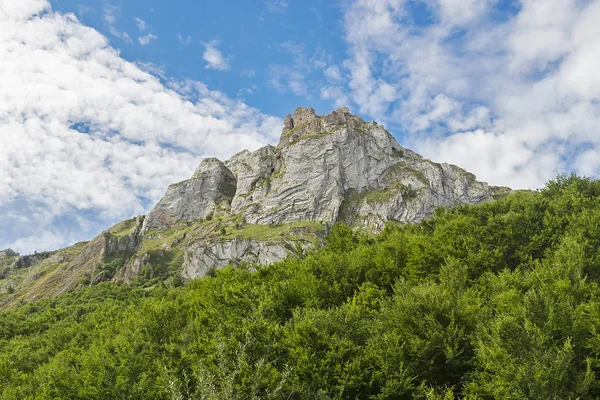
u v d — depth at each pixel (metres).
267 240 152.38
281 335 26.31
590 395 18.64
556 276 26.83
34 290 179.50
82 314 93.00
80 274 179.88
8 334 80.31
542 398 16.89
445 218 59.66
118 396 27.75
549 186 60.50
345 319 25.97
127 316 61.12
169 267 171.88
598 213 39.22
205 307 37.78
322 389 21.75
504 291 28.08
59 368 34.34
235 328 24.39
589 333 21.02
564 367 18.20
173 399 17.42
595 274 30.08
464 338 23.31
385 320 27.12
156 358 29.84
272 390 18.22
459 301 25.67
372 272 41.81
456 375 22.53
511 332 20.44
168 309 40.50
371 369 23.17
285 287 36.91
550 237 41.94
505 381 18.02
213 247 155.62
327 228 168.50
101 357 33.81
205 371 17.42
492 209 57.44
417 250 41.16
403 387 21.36
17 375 40.25
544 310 22.00
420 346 22.66
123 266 179.62
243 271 53.56
